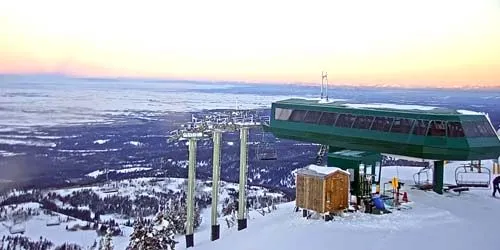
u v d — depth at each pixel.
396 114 26.59
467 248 18.38
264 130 33.69
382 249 18.72
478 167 31.88
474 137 24.80
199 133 27.19
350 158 24.69
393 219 22.17
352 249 18.94
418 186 29.06
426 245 18.88
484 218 22.27
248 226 26.00
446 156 24.70
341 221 22.12
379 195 25.61
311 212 23.67
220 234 27.34
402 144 25.66
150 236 26.11
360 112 28.45
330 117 29.91
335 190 22.91
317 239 20.33
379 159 25.53
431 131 24.92
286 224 23.25
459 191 27.97
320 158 32.56
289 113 32.41
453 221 21.73
